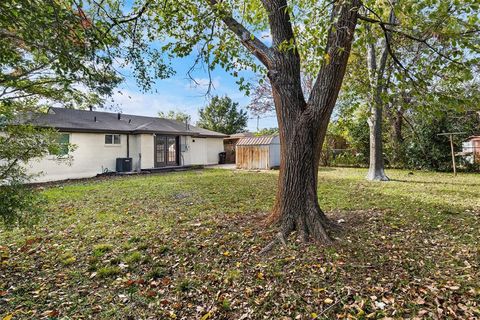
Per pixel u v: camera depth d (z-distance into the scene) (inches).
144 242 148.3
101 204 250.7
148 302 94.6
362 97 208.2
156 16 174.4
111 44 128.6
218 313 87.4
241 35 158.6
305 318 83.1
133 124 617.3
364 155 594.6
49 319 86.0
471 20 118.3
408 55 219.8
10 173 116.0
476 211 196.1
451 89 143.0
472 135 472.4
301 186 147.3
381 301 89.0
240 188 325.1
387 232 150.8
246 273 110.5
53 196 292.5
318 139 150.3
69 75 112.5
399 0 119.9
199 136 718.5
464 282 98.5
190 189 326.0
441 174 444.8
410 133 517.7
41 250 141.8
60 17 93.9
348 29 132.9
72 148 171.5
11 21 85.0
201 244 141.2
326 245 130.6
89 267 120.7
